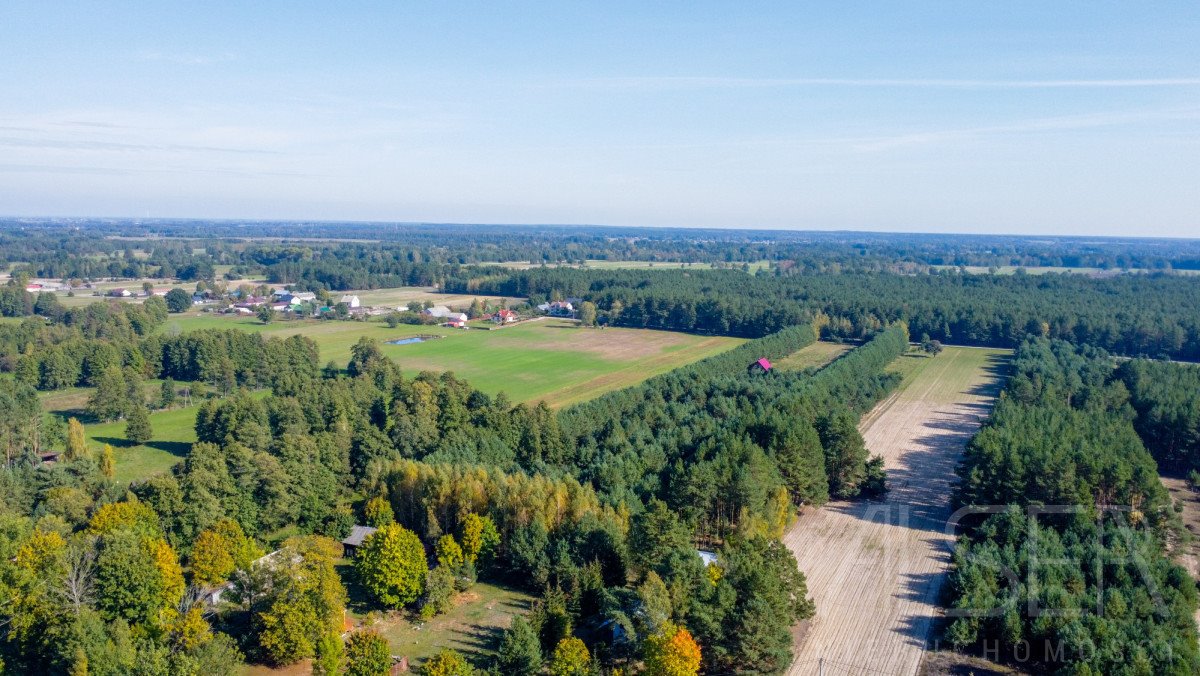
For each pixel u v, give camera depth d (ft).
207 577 268.41
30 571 238.27
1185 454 437.58
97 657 213.25
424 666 219.82
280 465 346.74
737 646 229.45
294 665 242.17
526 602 283.18
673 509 328.29
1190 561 315.58
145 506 303.48
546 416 422.82
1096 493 340.39
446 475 328.70
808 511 372.79
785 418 397.39
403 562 270.87
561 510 305.32
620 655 244.01
